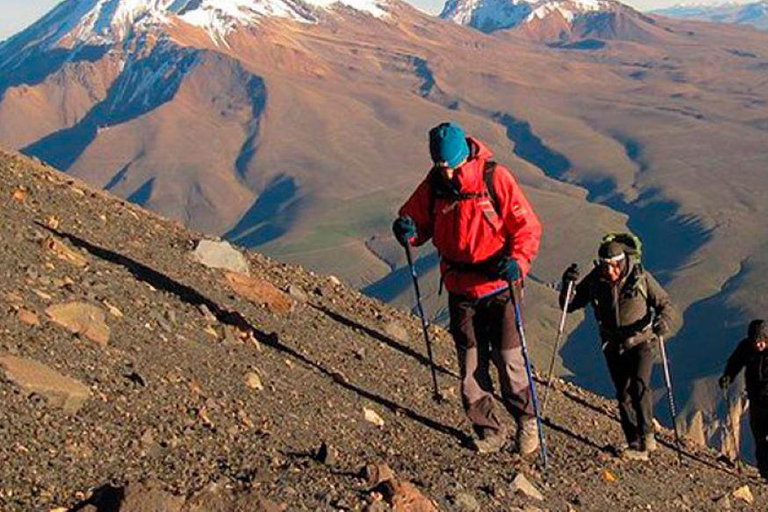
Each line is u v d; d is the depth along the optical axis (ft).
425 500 22.41
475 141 29.32
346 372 37.35
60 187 48.67
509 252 29.45
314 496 21.59
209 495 18.92
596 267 38.86
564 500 29.25
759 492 41.16
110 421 23.70
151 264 40.86
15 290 29.43
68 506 19.02
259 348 35.35
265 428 27.48
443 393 39.58
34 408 22.41
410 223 30.09
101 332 28.84
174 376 28.55
